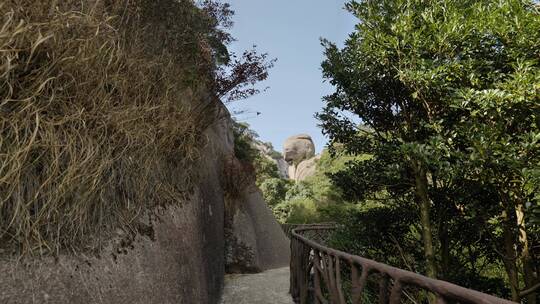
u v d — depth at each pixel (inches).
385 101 149.6
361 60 141.1
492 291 138.3
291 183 827.4
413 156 122.0
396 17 129.7
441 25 115.2
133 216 84.8
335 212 455.8
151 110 105.4
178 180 131.6
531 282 105.1
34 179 57.4
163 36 156.3
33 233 54.6
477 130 101.2
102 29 85.6
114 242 73.8
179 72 151.9
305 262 137.7
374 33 131.5
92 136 71.4
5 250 50.1
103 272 65.7
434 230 147.5
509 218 109.5
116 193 80.6
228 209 256.1
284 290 183.3
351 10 144.2
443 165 111.0
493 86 107.5
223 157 271.6
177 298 95.4
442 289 40.5
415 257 157.6
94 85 77.9
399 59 126.5
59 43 64.9
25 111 56.9
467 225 134.8
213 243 181.2
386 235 162.7
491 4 118.0
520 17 102.6
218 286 175.6
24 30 53.6
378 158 148.9
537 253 108.8
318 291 106.1
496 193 114.2
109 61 79.5
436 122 117.3
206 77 177.6
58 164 60.3
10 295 46.8
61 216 59.6
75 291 57.0
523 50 103.7
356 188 161.5
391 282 141.3
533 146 92.4
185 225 121.0
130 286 72.4
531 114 98.7
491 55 115.4
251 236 258.7
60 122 61.7
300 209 548.1
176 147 130.9
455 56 119.3
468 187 120.2
